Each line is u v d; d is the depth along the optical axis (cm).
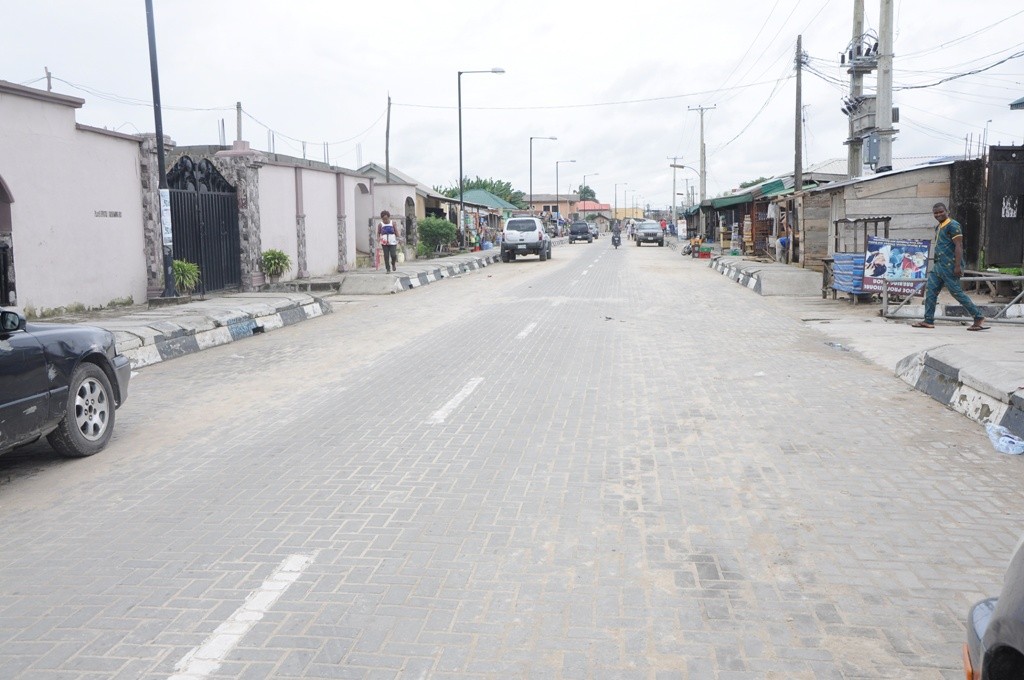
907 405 777
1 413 561
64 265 1471
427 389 880
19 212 1365
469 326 1397
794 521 484
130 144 1669
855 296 1642
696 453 625
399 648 346
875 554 436
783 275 1947
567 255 4388
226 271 2056
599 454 626
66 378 638
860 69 2414
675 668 328
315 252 2559
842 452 622
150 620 376
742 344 1162
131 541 474
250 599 393
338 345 1243
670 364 1005
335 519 498
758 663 331
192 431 739
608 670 328
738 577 410
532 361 1038
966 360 786
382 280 2227
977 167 1827
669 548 446
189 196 1892
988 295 1658
